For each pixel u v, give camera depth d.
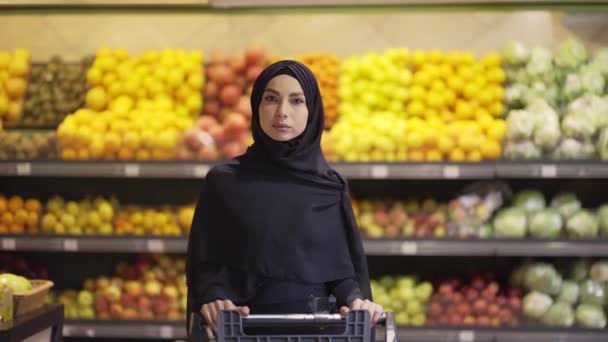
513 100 5.35
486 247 5.01
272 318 2.39
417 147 5.06
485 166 4.98
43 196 5.80
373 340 2.62
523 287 5.27
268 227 2.73
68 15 5.88
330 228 2.82
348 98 5.46
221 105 5.52
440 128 5.17
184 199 5.77
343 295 2.79
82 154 5.12
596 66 5.43
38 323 3.53
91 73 5.54
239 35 5.83
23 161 5.11
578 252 4.99
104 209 5.25
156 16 5.85
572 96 5.34
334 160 5.05
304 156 2.80
